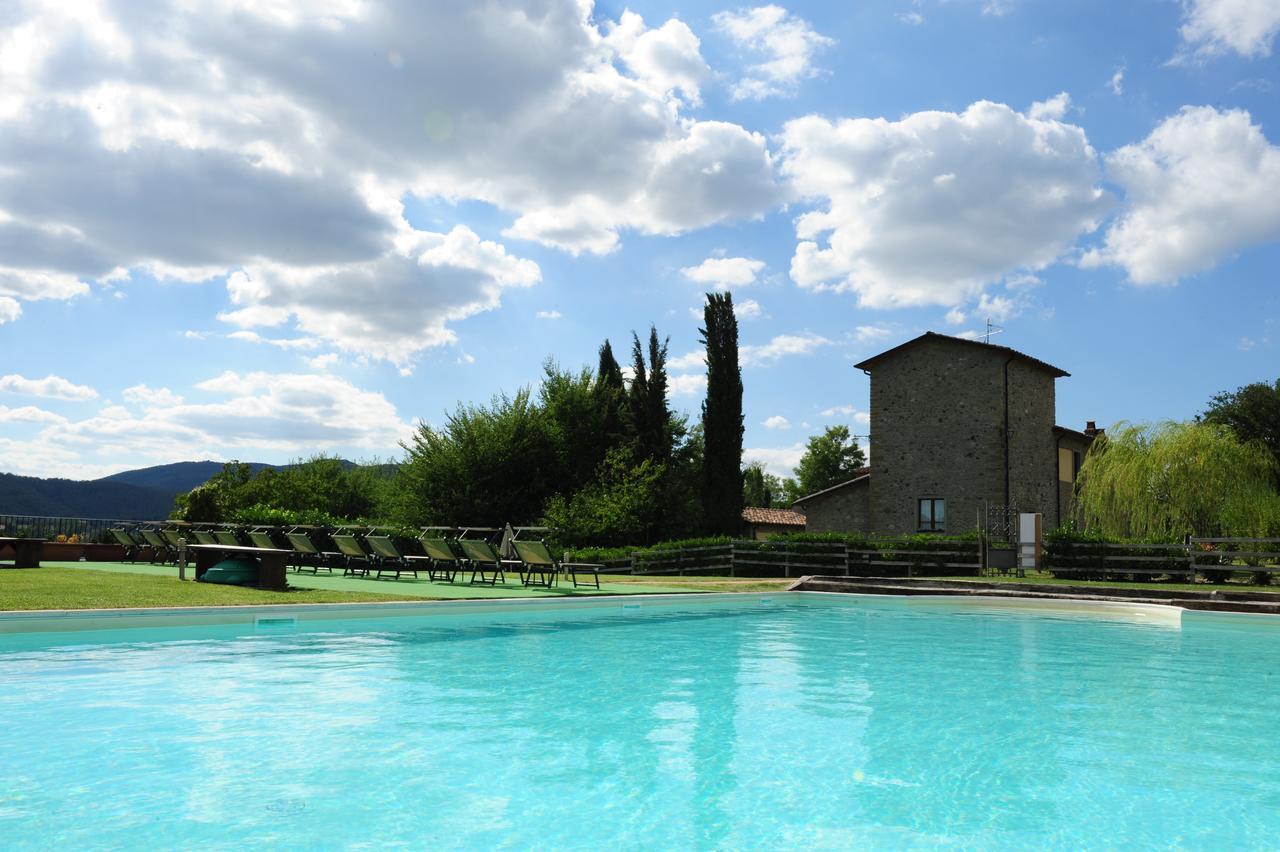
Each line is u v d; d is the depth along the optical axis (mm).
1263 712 6285
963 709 6227
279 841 3359
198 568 14055
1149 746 5176
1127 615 14484
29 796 3885
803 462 64500
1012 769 4613
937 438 29969
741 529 32406
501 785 4176
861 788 4223
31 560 16328
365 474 43312
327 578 16578
